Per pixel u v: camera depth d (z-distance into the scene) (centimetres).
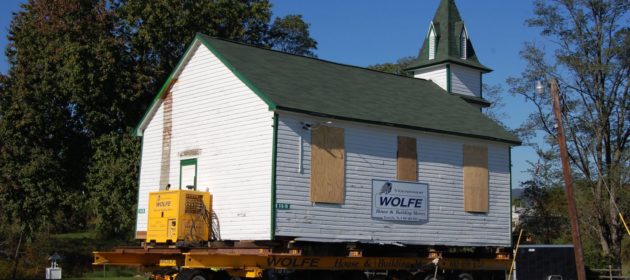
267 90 2398
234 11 4291
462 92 3706
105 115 3875
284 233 2284
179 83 2783
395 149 2644
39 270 4781
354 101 2670
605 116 4384
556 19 4447
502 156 3036
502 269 2995
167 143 2792
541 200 4762
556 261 3581
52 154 3959
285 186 2311
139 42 3966
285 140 2334
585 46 4397
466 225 2845
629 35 4228
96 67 3759
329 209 2412
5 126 3841
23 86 3862
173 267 2544
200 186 2586
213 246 2408
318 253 2395
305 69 2839
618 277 3938
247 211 2370
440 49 3741
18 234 4906
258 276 2206
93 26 4025
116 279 4388
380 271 2823
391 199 2597
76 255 5394
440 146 2802
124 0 4231
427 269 2705
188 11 4034
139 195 2878
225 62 2548
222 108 2558
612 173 4191
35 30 4041
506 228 2997
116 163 3788
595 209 4366
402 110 2811
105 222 3956
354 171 2503
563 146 2608
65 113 4016
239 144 2455
